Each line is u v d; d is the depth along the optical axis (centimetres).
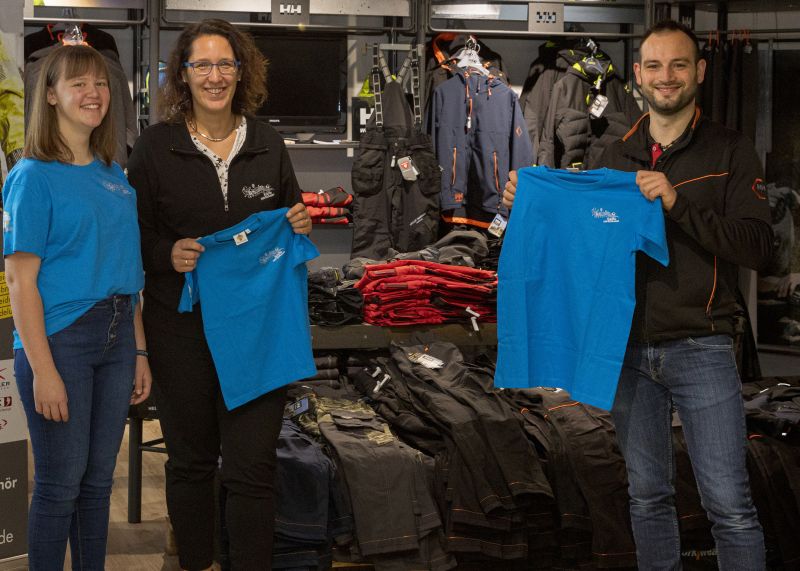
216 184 266
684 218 235
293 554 305
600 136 556
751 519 244
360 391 378
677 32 248
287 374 272
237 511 265
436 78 550
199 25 263
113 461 261
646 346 253
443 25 572
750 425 349
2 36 305
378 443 329
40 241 236
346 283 402
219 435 281
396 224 526
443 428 333
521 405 350
